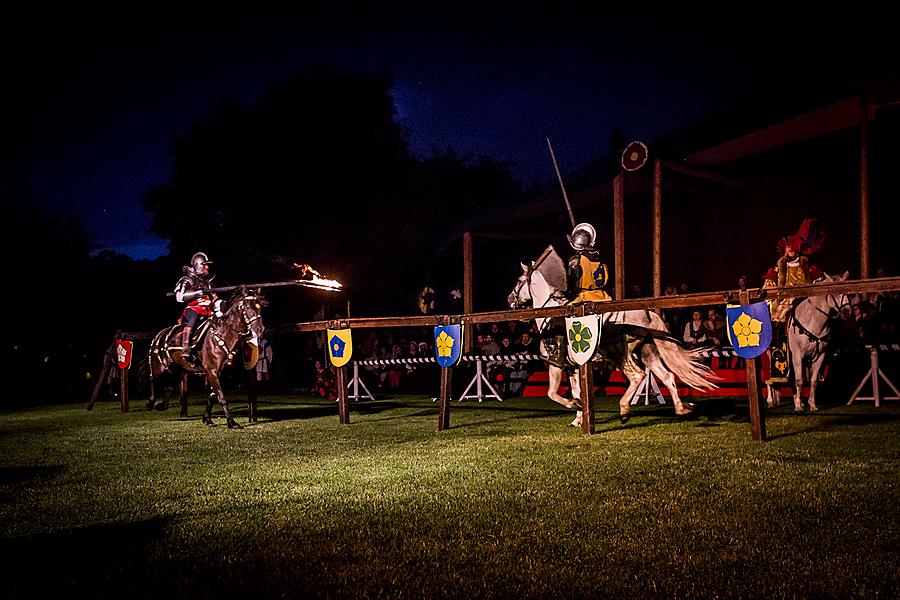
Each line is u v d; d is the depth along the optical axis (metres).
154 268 37.38
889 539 4.84
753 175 20.59
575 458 8.08
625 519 5.51
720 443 8.82
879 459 7.41
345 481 7.27
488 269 29.36
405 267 32.31
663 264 23.50
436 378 19.16
